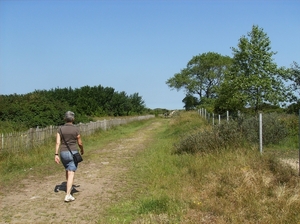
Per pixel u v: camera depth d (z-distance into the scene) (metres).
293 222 5.07
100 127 23.89
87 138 18.70
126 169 10.02
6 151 10.90
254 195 6.10
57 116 22.36
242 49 20.36
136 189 7.57
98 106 49.47
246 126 11.70
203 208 5.84
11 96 24.70
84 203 6.59
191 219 5.39
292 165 8.12
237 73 20.84
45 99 24.66
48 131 14.44
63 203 6.61
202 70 65.31
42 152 12.45
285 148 11.15
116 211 6.01
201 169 8.26
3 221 5.56
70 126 7.08
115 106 54.25
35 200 6.82
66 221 5.57
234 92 20.58
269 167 7.49
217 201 6.13
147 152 13.30
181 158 10.31
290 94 19.94
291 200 5.68
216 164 8.45
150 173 8.88
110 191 7.46
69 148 6.93
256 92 20.00
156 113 74.69
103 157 12.56
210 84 66.06
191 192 6.81
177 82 68.06
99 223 5.39
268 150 10.71
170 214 5.60
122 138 20.62
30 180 8.67
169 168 9.30
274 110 20.27
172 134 20.89
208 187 6.90
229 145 10.59
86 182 8.43
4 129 18.42
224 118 17.94
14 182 8.41
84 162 11.51
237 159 8.49
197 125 20.97
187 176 8.12
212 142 10.82
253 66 19.92
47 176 9.21
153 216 5.56
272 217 5.24
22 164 10.44
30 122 20.69
